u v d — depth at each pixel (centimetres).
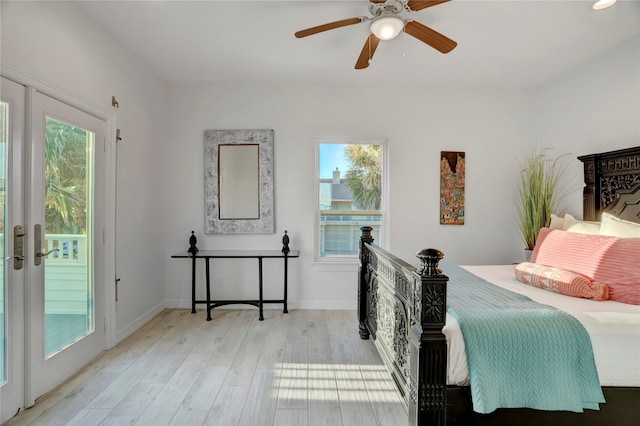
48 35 196
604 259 191
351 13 229
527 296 191
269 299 365
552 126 340
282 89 361
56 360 206
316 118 362
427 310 134
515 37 258
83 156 234
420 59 299
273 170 360
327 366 234
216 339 280
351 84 362
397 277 178
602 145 283
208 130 358
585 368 138
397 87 363
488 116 365
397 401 193
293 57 298
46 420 173
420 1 174
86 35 230
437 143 365
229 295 364
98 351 248
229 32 255
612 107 274
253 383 211
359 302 285
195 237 344
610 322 147
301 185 363
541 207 320
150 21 241
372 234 374
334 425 171
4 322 174
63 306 215
